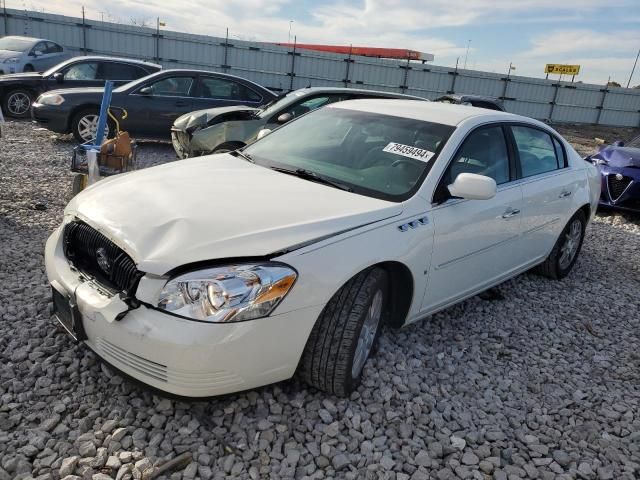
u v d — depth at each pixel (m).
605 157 8.93
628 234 7.82
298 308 2.62
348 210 3.02
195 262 2.49
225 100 10.71
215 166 3.66
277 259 2.58
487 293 4.89
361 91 8.88
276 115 8.02
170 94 10.39
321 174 3.55
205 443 2.63
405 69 28.27
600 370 3.79
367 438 2.80
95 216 2.90
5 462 2.36
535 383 3.51
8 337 3.29
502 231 4.05
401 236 3.10
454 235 3.51
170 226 2.68
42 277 4.11
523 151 4.48
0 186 6.62
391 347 3.65
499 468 2.71
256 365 2.56
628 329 4.54
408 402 3.10
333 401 3.01
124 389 2.91
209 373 2.46
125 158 5.10
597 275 5.83
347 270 2.77
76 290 2.76
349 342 2.83
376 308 3.11
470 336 4.04
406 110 4.15
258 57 26.12
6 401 2.76
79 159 5.04
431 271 3.40
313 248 2.70
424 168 3.50
